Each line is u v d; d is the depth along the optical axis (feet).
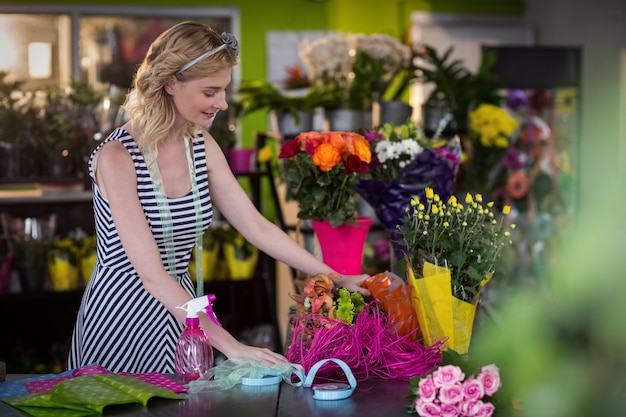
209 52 6.48
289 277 16.67
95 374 5.86
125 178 6.70
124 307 7.18
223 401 5.24
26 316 16.01
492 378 4.61
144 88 6.69
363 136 9.06
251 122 21.81
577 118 17.95
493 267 6.29
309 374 5.63
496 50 17.75
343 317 6.31
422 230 6.64
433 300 6.19
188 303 5.81
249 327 17.24
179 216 7.12
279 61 21.98
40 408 5.11
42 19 20.89
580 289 1.15
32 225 15.34
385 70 14.14
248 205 7.42
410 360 5.91
